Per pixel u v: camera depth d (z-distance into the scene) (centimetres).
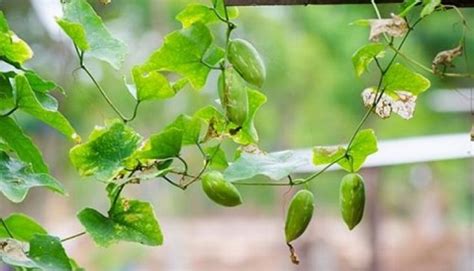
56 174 450
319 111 568
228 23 137
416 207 945
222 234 838
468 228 916
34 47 221
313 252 718
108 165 138
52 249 136
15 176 134
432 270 903
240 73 135
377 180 702
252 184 140
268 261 833
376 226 728
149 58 139
